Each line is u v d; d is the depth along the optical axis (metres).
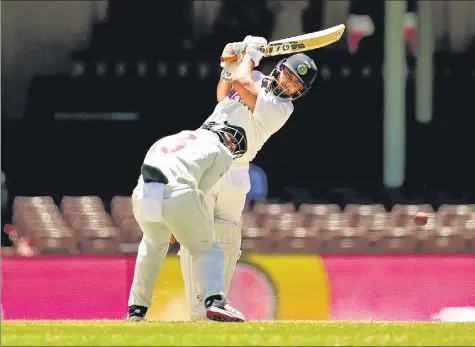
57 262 29.89
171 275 29.31
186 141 20.23
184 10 56.16
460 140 58.44
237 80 21.91
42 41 56.22
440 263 30.50
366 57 57.28
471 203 49.22
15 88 56.53
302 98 58.25
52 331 17.94
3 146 56.66
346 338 16.84
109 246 39.09
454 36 57.88
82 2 55.97
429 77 56.19
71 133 57.47
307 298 30.08
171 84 57.38
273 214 38.91
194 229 19.75
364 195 51.66
